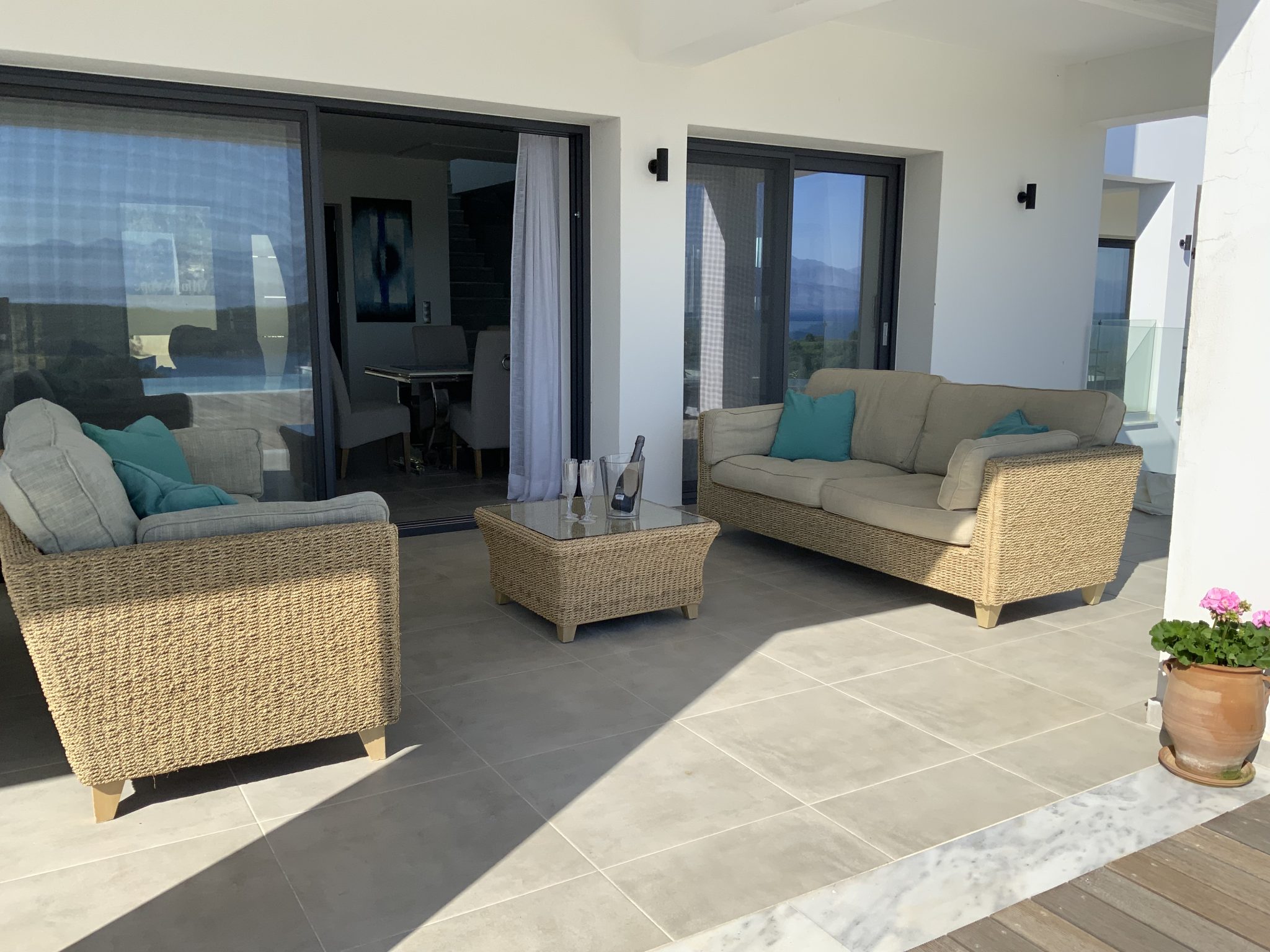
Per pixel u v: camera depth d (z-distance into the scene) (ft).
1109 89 22.63
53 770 8.77
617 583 12.25
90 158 14.23
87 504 7.53
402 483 22.39
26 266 14.05
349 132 26.81
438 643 12.07
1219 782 8.16
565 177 18.72
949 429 15.66
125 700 7.68
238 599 7.93
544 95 16.67
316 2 14.52
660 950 6.07
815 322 22.20
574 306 18.97
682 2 16.02
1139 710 10.09
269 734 8.30
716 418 17.37
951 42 21.13
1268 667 8.04
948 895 6.62
